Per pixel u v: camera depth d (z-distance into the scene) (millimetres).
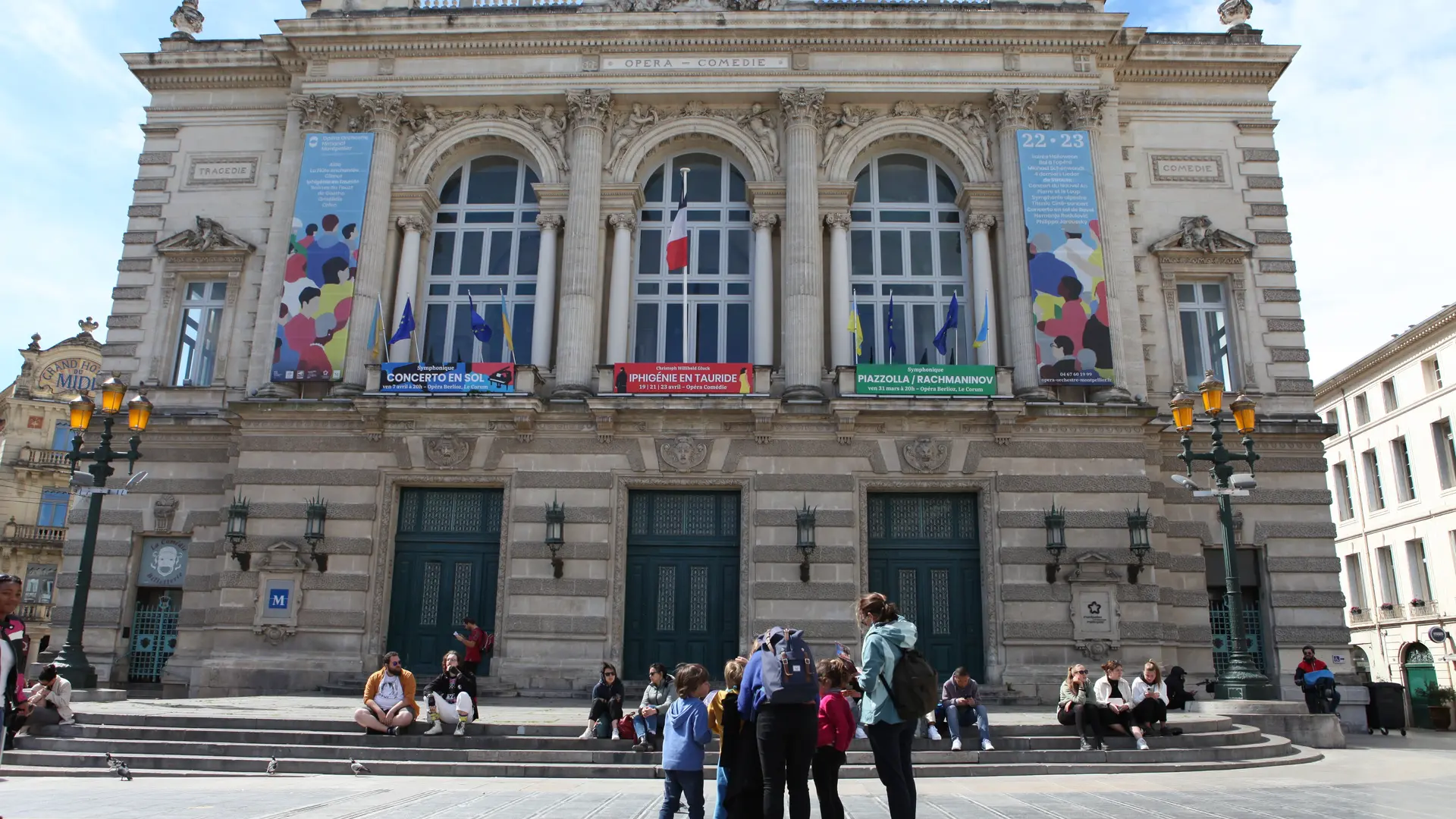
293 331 25516
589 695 22828
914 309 27094
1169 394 26406
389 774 14523
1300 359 26797
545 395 25641
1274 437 26062
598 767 14500
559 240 27188
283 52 28125
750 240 27500
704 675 8992
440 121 27812
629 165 27312
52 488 50719
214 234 27641
